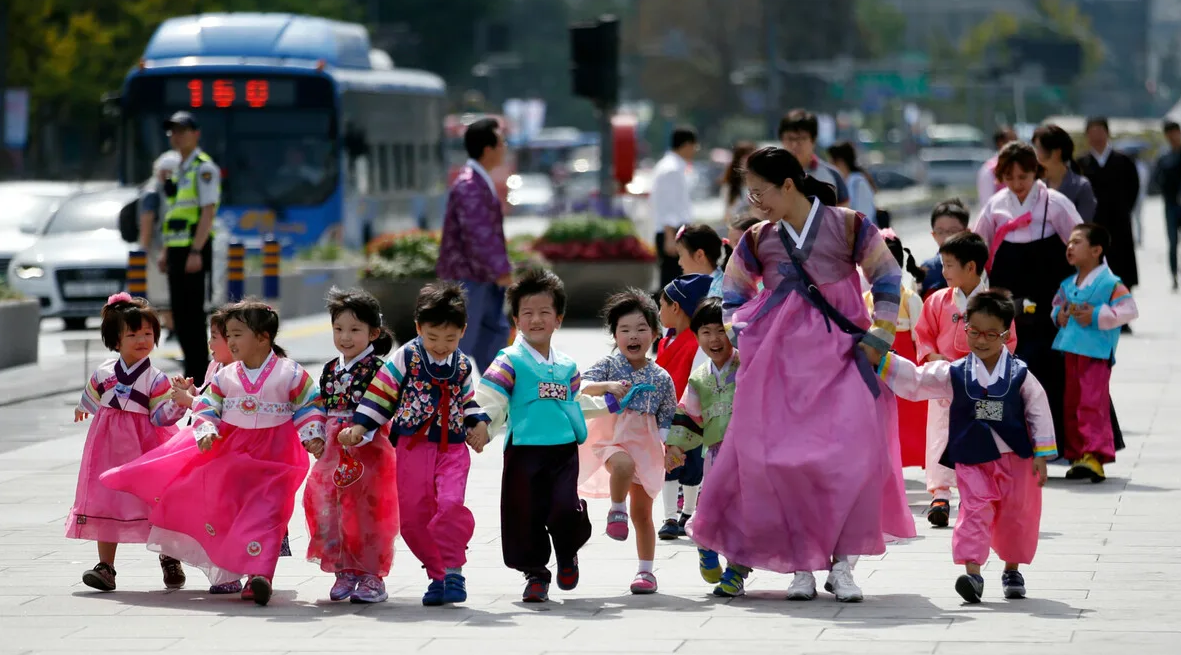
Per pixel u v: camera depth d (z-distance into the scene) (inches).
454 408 992.9
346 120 3651.6
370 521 1005.2
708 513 996.6
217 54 3622.0
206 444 995.9
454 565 990.4
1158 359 2235.5
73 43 5733.3
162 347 2596.0
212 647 885.2
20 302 2412.6
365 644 887.1
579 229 2918.3
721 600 1000.9
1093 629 898.7
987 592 1011.3
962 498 988.6
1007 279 1443.2
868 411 980.6
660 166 2326.5
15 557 1168.2
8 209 3440.0
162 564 1069.8
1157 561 1089.4
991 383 986.7
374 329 1022.4
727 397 1053.8
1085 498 1331.2
